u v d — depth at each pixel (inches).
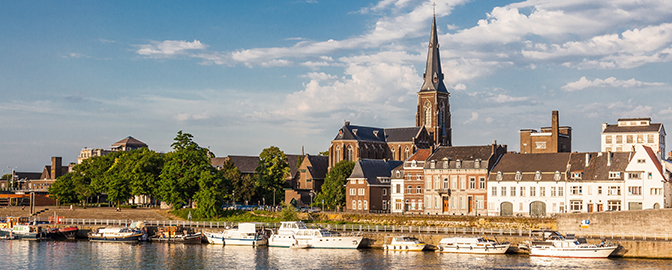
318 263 3858.3
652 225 4092.0
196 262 3944.4
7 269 3784.5
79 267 3831.2
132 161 6466.5
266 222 5383.9
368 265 3752.5
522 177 5487.2
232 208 6210.6
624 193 5073.8
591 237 4242.1
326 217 5807.1
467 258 3949.3
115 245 4763.8
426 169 6018.7
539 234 4212.6
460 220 5177.2
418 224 5344.5
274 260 3978.8
